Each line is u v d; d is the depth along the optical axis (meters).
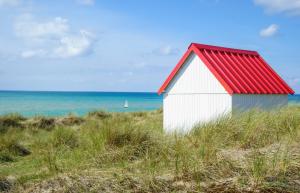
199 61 16.97
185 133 12.16
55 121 24.64
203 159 8.35
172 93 18.03
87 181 7.79
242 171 7.55
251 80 17.23
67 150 12.18
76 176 8.10
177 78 17.84
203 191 6.89
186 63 17.50
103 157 10.10
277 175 7.21
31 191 7.84
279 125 11.18
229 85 15.84
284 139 10.07
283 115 11.96
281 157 7.86
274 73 19.27
